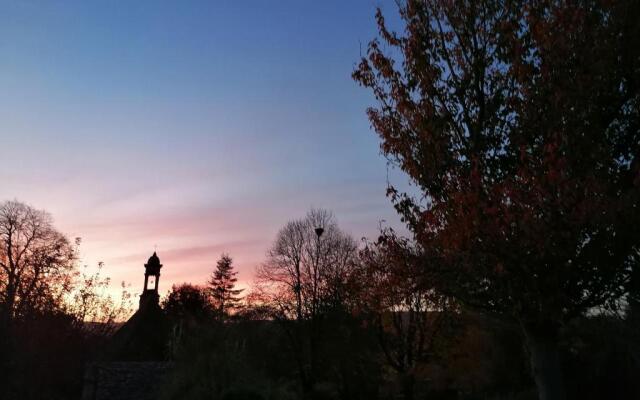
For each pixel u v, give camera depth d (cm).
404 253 1041
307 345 4503
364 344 4100
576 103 938
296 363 4450
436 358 4416
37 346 2158
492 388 3100
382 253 1066
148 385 2742
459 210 957
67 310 2336
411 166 1108
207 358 2070
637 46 951
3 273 3197
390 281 1052
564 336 2525
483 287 1014
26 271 2409
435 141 1088
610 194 888
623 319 1759
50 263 2394
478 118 1084
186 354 2162
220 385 1941
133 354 4319
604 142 955
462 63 1127
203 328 2342
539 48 993
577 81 938
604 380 2445
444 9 1145
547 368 984
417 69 1134
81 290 2405
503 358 3053
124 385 2739
